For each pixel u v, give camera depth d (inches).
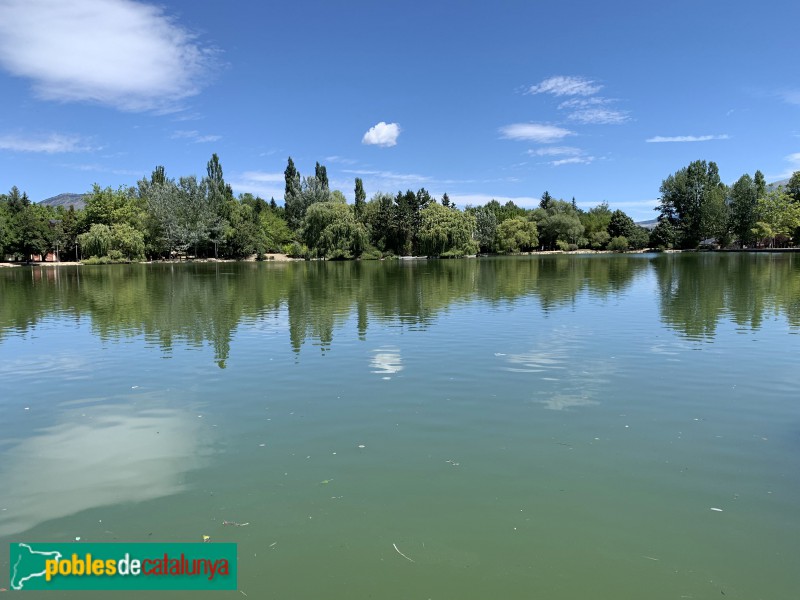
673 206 3917.3
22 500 218.1
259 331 591.2
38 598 161.3
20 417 319.0
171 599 159.0
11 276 1738.4
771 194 3262.8
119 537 191.0
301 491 219.5
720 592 157.3
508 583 161.5
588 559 173.2
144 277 1641.2
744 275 1290.6
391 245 3464.6
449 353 467.2
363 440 271.4
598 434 275.9
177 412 321.4
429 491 217.6
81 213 3154.5
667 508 203.2
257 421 302.5
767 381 369.1
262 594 159.2
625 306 757.3
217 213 3376.0
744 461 242.5
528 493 215.2
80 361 461.4
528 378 383.2
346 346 502.0
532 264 2241.6
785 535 185.2
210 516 202.4
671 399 331.9
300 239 3489.2
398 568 169.5
